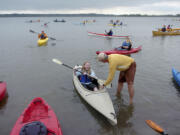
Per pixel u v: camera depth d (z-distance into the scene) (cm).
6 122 494
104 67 984
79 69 791
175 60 1134
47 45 1708
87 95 579
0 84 666
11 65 1024
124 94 651
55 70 935
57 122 427
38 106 497
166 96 643
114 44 1825
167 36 2550
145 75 853
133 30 3734
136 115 523
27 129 353
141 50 1471
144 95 647
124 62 509
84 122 495
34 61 1112
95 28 4353
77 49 1519
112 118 468
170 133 446
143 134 443
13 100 615
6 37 2319
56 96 647
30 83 761
